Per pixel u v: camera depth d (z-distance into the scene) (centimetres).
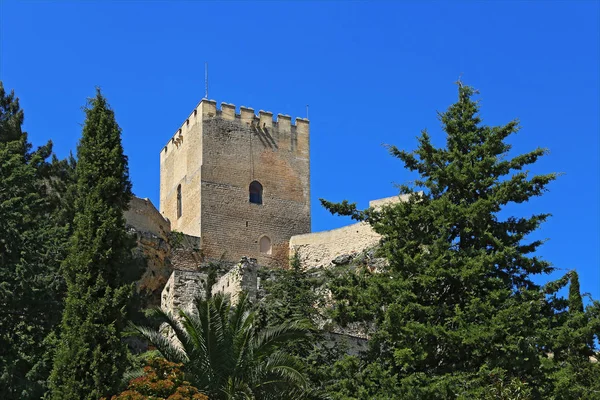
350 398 3266
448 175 3697
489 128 3822
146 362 3134
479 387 3191
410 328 3356
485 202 3559
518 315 3309
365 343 4078
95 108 3762
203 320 3122
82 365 3153
